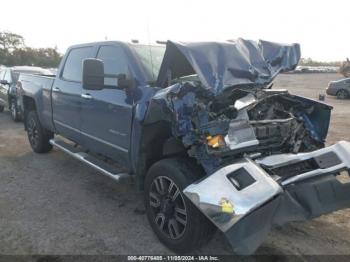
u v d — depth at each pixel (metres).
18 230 3.69
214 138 2.90
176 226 3.21
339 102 17.97
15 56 58.69
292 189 2.94
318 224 3.91
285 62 4.00
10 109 10.93
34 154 6.67
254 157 3.13
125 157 3.92
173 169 3.16
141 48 4.15
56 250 3.32
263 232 2.65
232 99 3.55
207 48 3.35
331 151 3.37
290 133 3.78
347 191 3.20
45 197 4.60
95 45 4.67
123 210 4.22
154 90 3.48
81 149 5.28
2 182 5.15
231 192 2.66
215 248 3.39
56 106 5.46
